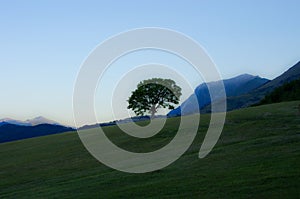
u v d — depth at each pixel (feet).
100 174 106.63
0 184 117.39
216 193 71.10
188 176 87.61
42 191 96.73
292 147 103.45
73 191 89.66
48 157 150.71
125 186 86.69
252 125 150.20
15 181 119.14
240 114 173.06
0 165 147.74
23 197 93.40
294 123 144.66
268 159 92.48
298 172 77.25
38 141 194.70
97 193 83.82
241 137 131.75
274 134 129.18
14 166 142.92
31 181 115.65
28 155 161.27
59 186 99.50
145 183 86.84
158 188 80.43
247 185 73.26
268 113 168.86
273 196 64.95
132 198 75.82
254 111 178.70
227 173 84.84
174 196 73.10
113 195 79.92
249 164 90.33
